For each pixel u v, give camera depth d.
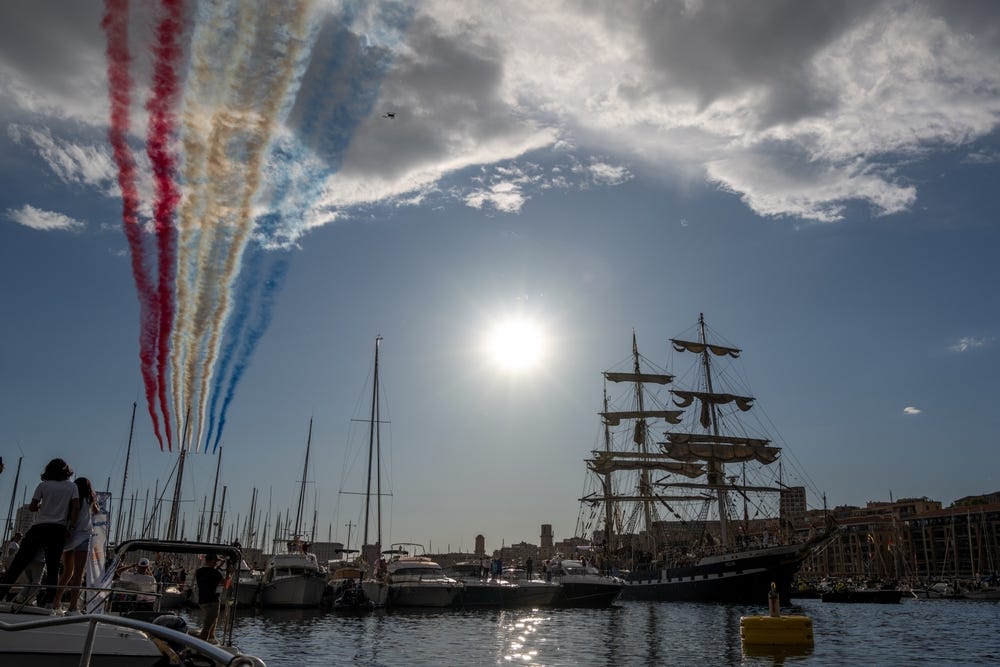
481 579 63.31
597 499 102.88
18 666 11.11
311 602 53.66
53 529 12.66
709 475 97.81
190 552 14.91
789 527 82.12
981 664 29.52
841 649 34.59
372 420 69.12
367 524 66.62
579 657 30.53
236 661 7.43
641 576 88.88
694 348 104.75
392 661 28.34
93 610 13.62
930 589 124.81
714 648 33.88
